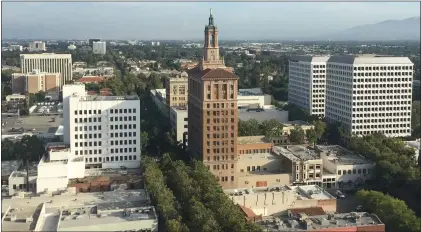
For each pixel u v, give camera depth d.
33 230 195.38
